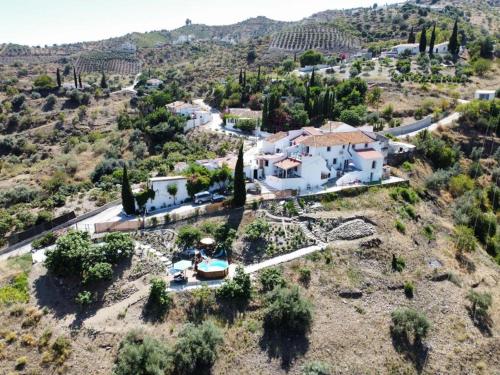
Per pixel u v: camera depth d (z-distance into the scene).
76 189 87.12
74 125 153.75
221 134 112.75
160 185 67.75
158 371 40.53
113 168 98.38
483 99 117.38
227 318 48.66
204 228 60.81
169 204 69.12
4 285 49.91
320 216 65.38
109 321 46.19
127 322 46.38
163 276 52.81
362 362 46.81
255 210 65.25
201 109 135.50
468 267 64.44
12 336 43.56
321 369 43.62
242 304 50.25
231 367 44.16
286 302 48.62
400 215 69.62
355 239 62.41
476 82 139.25
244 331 47.53
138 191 68.69
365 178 78.94
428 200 79.69
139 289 50.59
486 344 52.00
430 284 58.59
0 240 62.88
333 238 62.12
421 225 70.19
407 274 59.03
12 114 159.12
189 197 70.81
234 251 58.16
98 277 49.22
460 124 105.62
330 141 80.44
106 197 76.12
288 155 80.25
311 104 111.81
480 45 167.50
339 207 69.38
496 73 147.12
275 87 136.50
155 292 48.38
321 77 145.50
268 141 88.19
